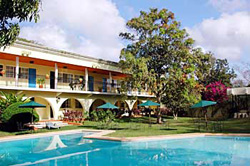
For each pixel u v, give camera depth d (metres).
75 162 8.34
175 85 20.11
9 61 18.95
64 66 21.84
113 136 12.96
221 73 36.00
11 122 14.74
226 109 28.84
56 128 16.73
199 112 30.81
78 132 15.53
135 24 20.84
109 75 25.33
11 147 11.05
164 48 20.69
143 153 9.73
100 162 8.36
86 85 22.52
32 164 8.08
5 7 5.89
